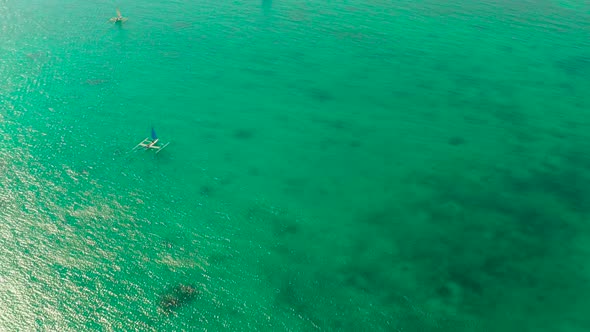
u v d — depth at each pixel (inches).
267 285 1573.6
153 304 1496.1
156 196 1940.2
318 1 4333.2
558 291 1594.5
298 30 3656.5
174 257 1665.8
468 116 2593.5
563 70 3120.1
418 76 3024.1
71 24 3602.4
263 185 2033.7
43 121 2378.2
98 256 1657.2
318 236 1784.0
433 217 1902.1
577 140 2402.8
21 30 3447.3
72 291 1529.3
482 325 1471.5
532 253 1744.6
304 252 1710.1
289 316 1469.0
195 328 1425.9
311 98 2733.8
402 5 4284.0
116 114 2475.4
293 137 2372.0
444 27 3794.3
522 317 1499.8
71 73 2869.1
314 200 1963.6
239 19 3841.0
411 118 2566.4
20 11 3836.1
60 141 2237.9
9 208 1843.0
